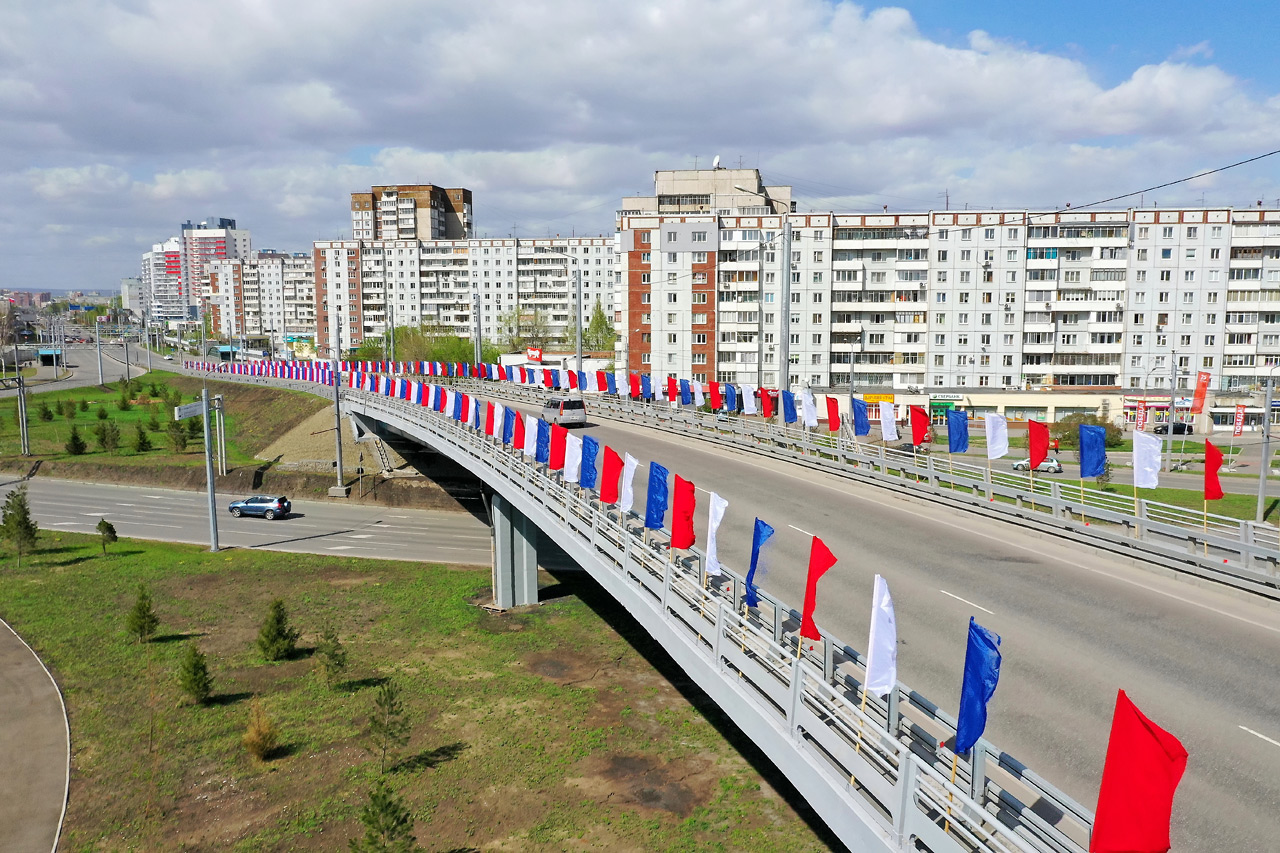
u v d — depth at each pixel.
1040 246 92.62
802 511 30.30
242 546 52.34
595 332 144.62
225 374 139.00
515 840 22.03
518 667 33.28
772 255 93.25
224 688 31.69
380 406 62.66
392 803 19.98
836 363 94.56
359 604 41.03
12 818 23.62
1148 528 23.27
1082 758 13.18
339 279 167.25
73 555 50.00
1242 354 92.25
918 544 25.77
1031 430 27.69
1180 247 91.75
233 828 22.98
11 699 30.81
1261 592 20.00
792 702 13.94
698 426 49.12
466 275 166.00
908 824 11.11
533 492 30.41
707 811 23.03
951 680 16.00
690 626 18.38
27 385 140.25
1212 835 11.17
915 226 93.06
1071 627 18.56
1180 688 15.43
